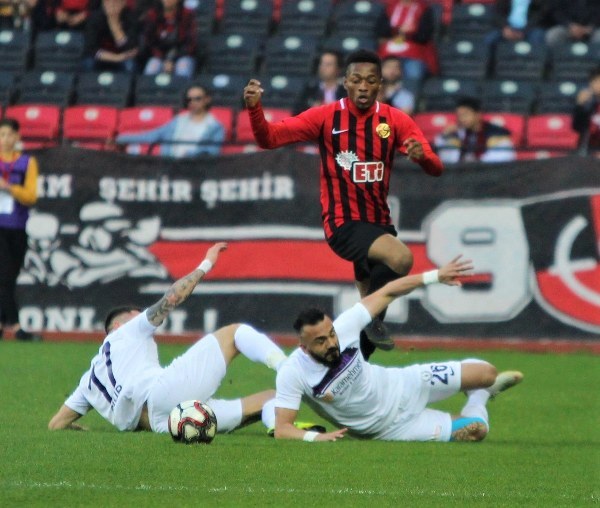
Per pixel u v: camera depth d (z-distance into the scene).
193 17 69.19
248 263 52.78
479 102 56.53
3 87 68.88
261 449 28.53
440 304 51.66
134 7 70.12
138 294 53.78
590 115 58.81
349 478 25.22
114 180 54.03
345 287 51.84
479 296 51.47
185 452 27.81
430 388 31.16
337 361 29.91
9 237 52.56
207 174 53.34
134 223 53.78
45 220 54.44
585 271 50.94
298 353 30.23
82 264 54.22
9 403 37.09
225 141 57.34
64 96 67.81
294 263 52.34
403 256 31.06
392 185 52.12
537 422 35.34
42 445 28.69
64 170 54.31
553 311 51.06
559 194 51.09
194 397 30.66
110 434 30.66
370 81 31.11
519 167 51.41
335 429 34.16
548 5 70.00
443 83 64.62
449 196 51.75
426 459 27.92
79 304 54.22
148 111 62.94
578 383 43.00
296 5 72.06
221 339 31.23
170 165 53.59
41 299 54.53
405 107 60.38
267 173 52.72
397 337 51.81
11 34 72.12
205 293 53.12
